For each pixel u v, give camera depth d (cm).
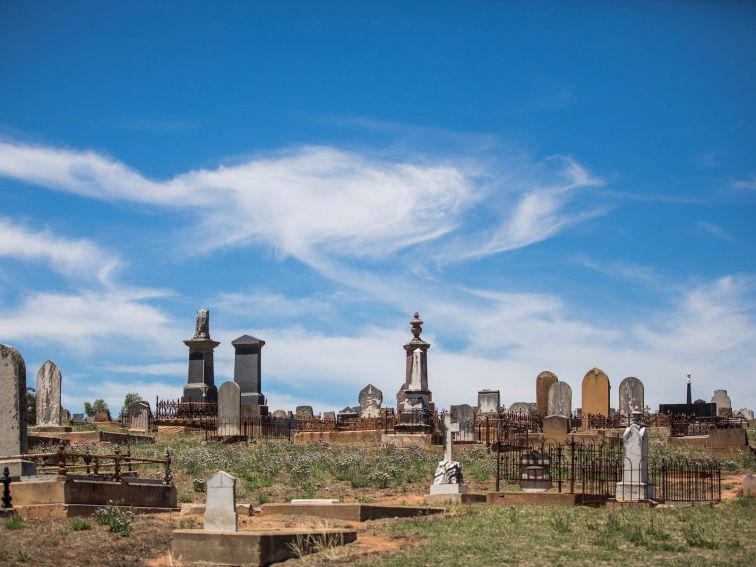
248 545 1944
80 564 1920
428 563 1933
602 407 5069
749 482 2853
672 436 4584
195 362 6097
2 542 2058
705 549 2052
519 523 2361
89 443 4434
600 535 2175
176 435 5078
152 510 2569
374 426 5003
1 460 2592
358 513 2483
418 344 5559
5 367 2709
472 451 4266
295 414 6469
